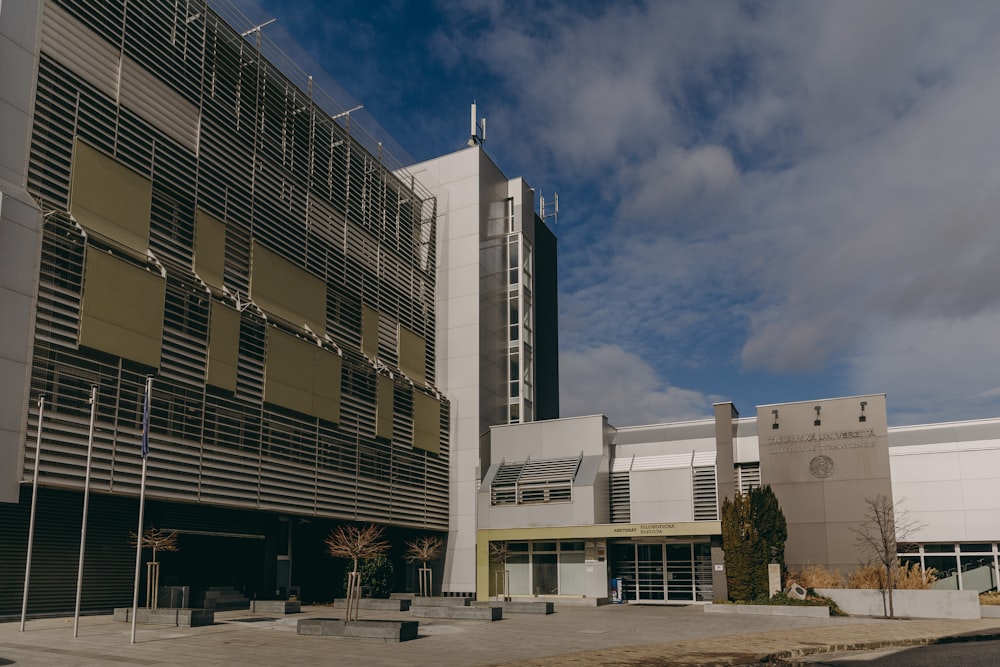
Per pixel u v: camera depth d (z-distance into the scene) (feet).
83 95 94.38
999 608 110.63
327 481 126.52
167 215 103.55
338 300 137.18
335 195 140.67
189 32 112.06
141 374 95.50
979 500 125.29
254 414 112.98
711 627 92.07
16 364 82.17
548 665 57.82
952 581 125.59
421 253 167.43
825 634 83.51
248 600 113.70
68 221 89.86
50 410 84.99
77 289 89.56
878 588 120.16
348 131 147.33
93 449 88.28
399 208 160.76
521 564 146.30
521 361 174.91
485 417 162.61
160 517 102.27
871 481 130.93
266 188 122.83
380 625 73.41
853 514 130.82
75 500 92.79
